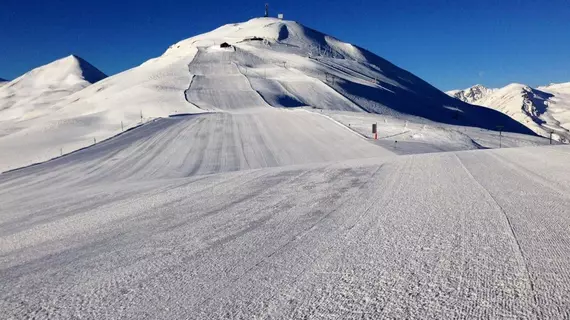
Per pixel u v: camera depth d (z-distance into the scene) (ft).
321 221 16.98
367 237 14.26
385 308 8.91
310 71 445.78
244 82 336.49
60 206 26.63
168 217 19.49
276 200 22.26
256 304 9.39
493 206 18.39
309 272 11.19
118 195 29.07
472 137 172.24
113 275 11.80
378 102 363.15
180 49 609.83
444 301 9.12
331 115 184.24
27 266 13.33
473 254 12.07
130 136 127.24
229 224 17.31
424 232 14.57
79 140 132.77
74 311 9.53
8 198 42.16
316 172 33.27
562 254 11.83
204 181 32.71
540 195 20.67
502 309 8.68
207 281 10.94
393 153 104.22
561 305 8.77
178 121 160.66
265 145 112.78
